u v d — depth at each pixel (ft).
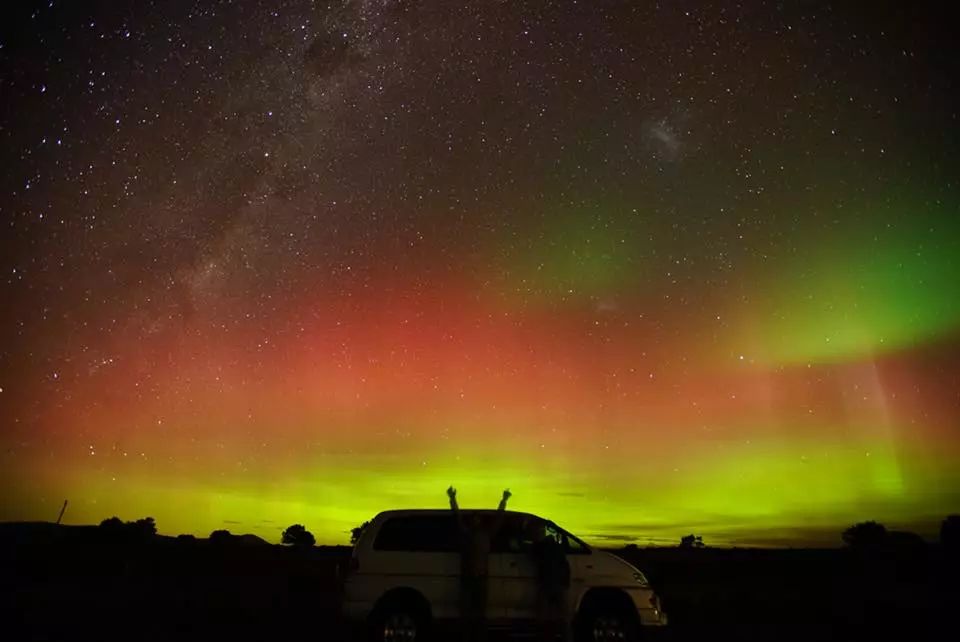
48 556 95.55
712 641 33.83
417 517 32.27
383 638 29.89
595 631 30.19
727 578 81.46
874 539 134.92
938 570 91.09
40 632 33.76
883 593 60.34
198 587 63.00
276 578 74.54
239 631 36.01
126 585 64.64
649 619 30.40
